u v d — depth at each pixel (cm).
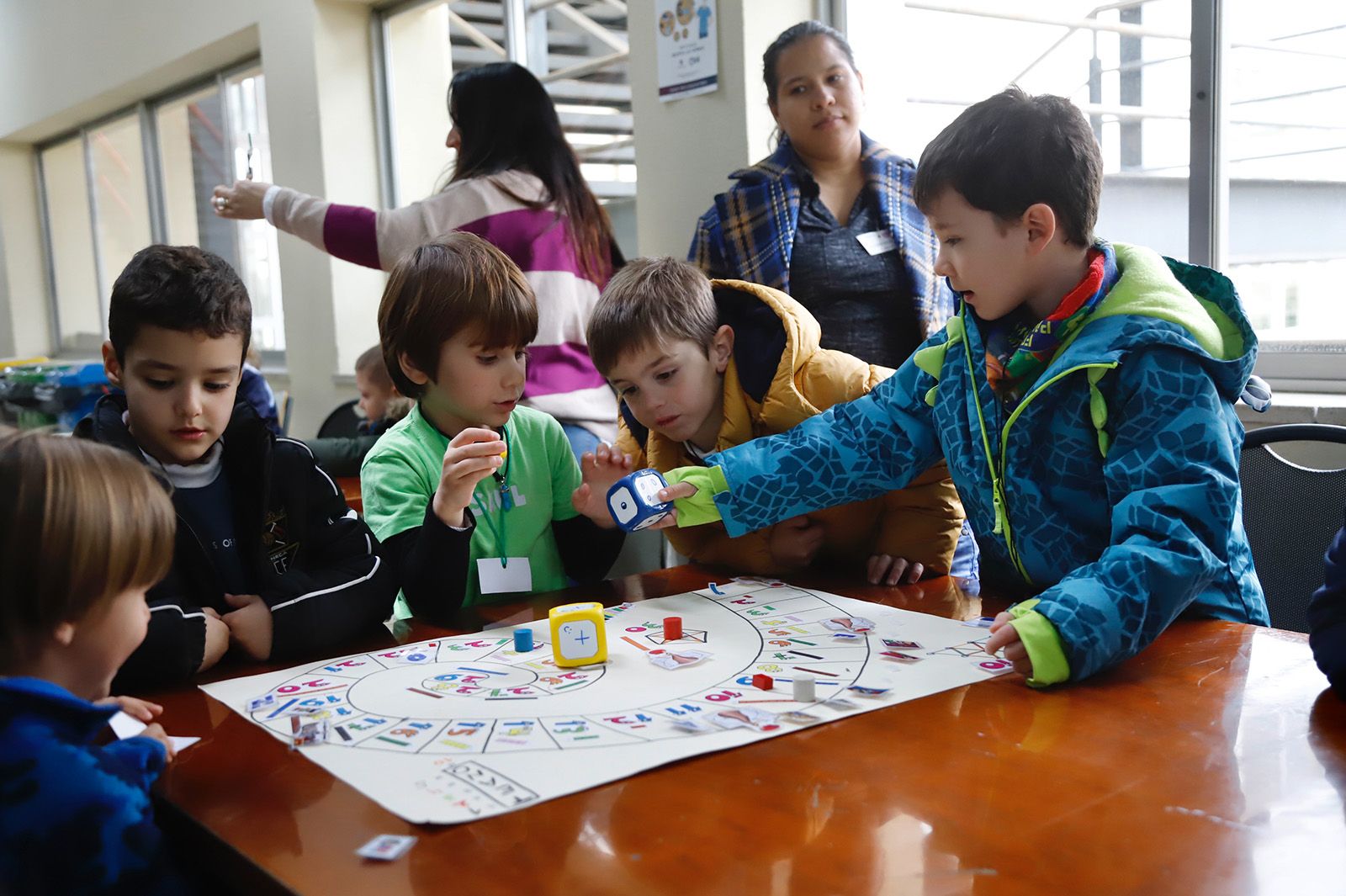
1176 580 91
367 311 425
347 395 418
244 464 117
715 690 87
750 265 219
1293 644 95
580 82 427
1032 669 85
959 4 270
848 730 78
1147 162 240
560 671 93
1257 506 144
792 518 136
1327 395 205
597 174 431
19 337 714
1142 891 55
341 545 118
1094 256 111
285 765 75
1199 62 212
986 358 116
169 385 107
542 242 221
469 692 88
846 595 120
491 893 57
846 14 258
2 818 67
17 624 73
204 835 66
